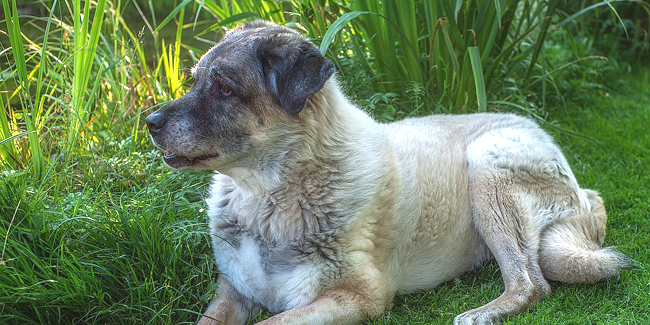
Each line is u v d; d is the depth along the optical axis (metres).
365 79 2.25
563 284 1.81
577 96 2.78
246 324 1.73
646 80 3.07
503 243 1.81
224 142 1.64
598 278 1.77
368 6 2.18
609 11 3.28
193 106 1.64
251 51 1.63
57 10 2.81
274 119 1.64
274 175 1.66
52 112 2.17
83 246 1.73
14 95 2.22
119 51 2.47
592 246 1.87
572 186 1.91
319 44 2.16
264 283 1.70
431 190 1.81
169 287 1.71
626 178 2.23
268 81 1.63
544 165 1.87
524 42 2.70
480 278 1.86
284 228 1.67
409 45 2.18
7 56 2.19
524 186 1.85
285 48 1.61
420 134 1.90
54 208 1.77
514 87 2.43
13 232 1.69
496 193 1.83
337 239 1.66
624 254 1.86
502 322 1.71
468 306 1.77
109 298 1.68
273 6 2.30
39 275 1.65
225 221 1.72
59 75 2.19
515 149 1.86
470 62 2.23
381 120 2.16
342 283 1.67
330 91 1.70
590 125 2.57
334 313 1.62
